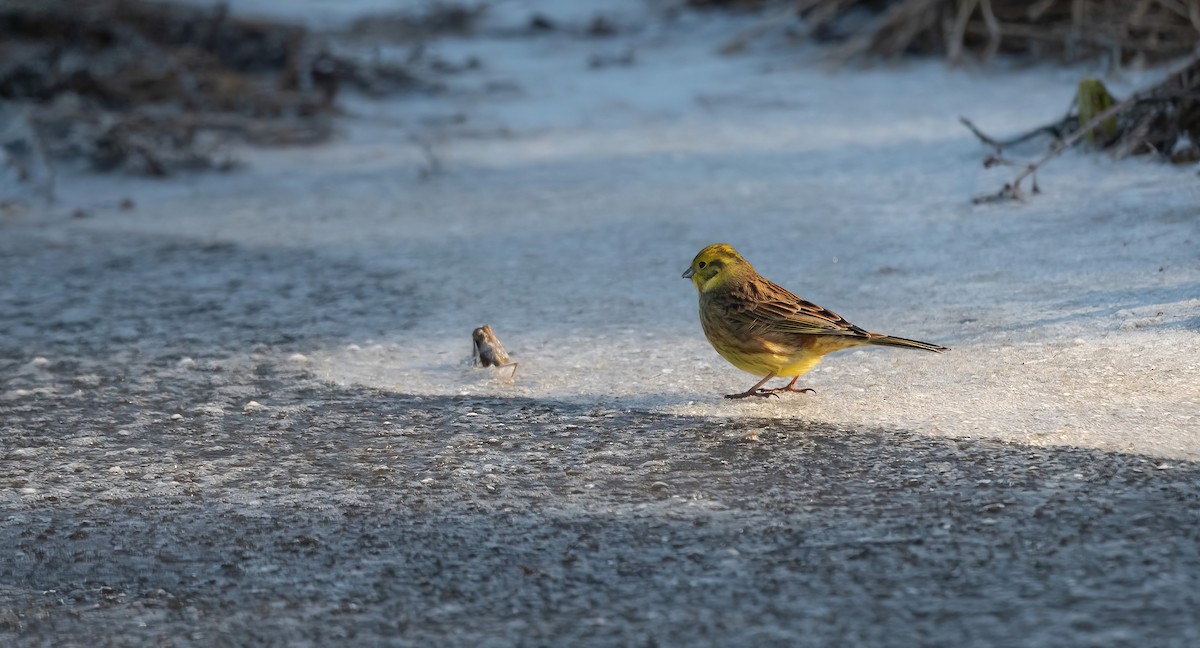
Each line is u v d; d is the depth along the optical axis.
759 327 9.27
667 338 11.32
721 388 9.94
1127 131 15.87
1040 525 6.98
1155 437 8.14
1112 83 21.17
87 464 8.97
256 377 10.92
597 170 19.09
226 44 26.17
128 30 25.19
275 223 17.11
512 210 16.91
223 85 24.14
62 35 25.28
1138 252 12.17
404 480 8.36
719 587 6.52
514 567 6.92
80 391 10.73
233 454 9.07
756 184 17.30
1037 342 10.17
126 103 23.48
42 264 15.41
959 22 24.20
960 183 15.91
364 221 16.91
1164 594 6.11
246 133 22.61
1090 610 6.00
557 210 16.72
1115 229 13.02
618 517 7.52
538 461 8.59
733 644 5.93
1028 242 13.06
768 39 27.95
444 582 6.79
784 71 25.36
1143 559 6.49
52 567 7.25
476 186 18.58
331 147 21.98
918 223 14.40
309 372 11.00
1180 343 9.73
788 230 14.74
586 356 10.95
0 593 6.94
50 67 22.97
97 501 8.24
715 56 27.11
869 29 25.55
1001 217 14.12
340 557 7.19
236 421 9.83
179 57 25.11
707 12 30.67
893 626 5.99
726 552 6.93
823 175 17.42
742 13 30.19
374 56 26.98
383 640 6.20
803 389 9.70
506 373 10.59
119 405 10.32
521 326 11.96
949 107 21.17
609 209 16.55
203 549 7.40
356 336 11.98
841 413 9.14
